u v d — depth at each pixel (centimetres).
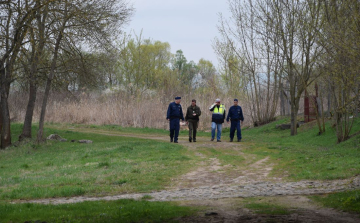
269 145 2533
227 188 1302
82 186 1435
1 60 2803
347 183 1239
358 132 2427
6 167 2164
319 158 1852
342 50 2127
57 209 970
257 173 1619
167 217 830
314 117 3497
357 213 824
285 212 859
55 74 3009
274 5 3206
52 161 2217
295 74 3169
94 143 2939
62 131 3534
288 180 1423
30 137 3186
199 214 864
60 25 2717
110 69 3181
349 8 2212
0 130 3027
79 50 2922
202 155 2164
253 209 916
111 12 2805
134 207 936
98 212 909
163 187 1387
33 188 1416
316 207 919
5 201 1237
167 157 2031
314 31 2875
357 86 2244
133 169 1700
